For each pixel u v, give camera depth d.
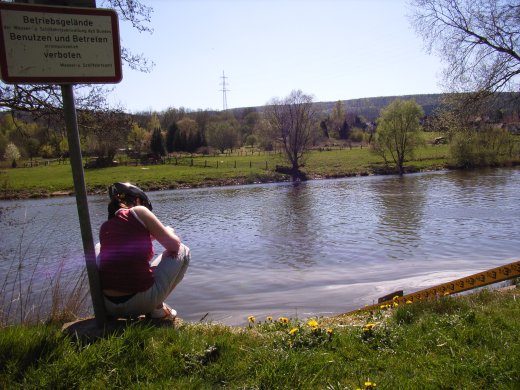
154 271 4.38
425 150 77.75
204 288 15.55
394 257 18.84
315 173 62.56
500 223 24.98
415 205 33.22
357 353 4.04
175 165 74.81
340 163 69.69
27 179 58.44
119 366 3.53
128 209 4.31
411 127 62.53
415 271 16.53
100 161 74.19
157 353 3.72
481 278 7.48
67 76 3.65
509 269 7.14
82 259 19.44
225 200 42.06
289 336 4.32
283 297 14.13
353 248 20.83
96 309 4.10
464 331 4.42
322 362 3.71
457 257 18.38
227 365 3.68
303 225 27.48
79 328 4.19
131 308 4.22
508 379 3.40
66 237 25.44
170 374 3.53
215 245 22.95
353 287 14.86
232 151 105.31
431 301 6.41
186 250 4.54
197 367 3.62
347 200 37.84
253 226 28.00
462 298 7.21
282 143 67.06
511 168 59.03
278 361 3.63
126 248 4.13
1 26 3.40
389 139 63.44
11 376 3.30
